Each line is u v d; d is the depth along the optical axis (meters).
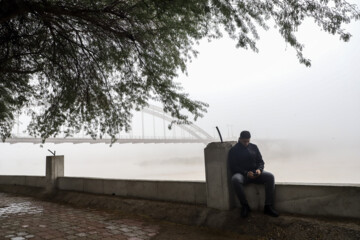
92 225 4.71
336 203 3.42
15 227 4.66
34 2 4.10
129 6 4.81
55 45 5.70
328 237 3.18
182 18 4.94
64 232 4.31
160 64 5.65
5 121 7.79
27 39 5.44
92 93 6.35
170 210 5.05
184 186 5.18
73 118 6.50
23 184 9.59
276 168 96.44
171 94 5.37
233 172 4.21
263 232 3.71
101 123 6.57
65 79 6.06
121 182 6.46
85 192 7.33
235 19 3.97
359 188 3.26
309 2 3.52
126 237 4.03
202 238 3.92
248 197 4.24
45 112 6.46
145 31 5.15
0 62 5.22
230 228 4.02
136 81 6.01
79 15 4.70
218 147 4.43
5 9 3.89
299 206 3.74
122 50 5.54
